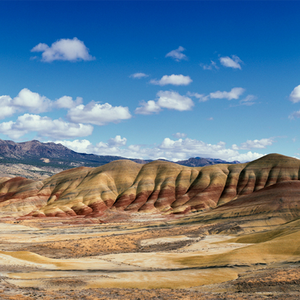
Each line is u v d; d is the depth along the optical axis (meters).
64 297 29.58
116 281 40.19
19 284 35.56
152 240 87.88
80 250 74.56
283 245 55.00
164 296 31.59
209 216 122.44
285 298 29.88
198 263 52.72
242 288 35.22
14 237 97.81
